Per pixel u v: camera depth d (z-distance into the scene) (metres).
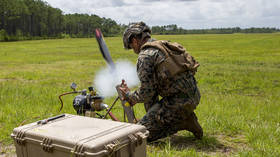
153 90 3.33
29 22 127.94
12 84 10.03
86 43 62.41
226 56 23.41
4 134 4.11
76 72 14.21
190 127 3.71
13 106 5.75
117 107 5.73
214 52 28.95
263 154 3.23
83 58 24.80
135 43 3.53
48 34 134.25
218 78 11.22
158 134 3.64
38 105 5.89
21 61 21.86
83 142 1.99
